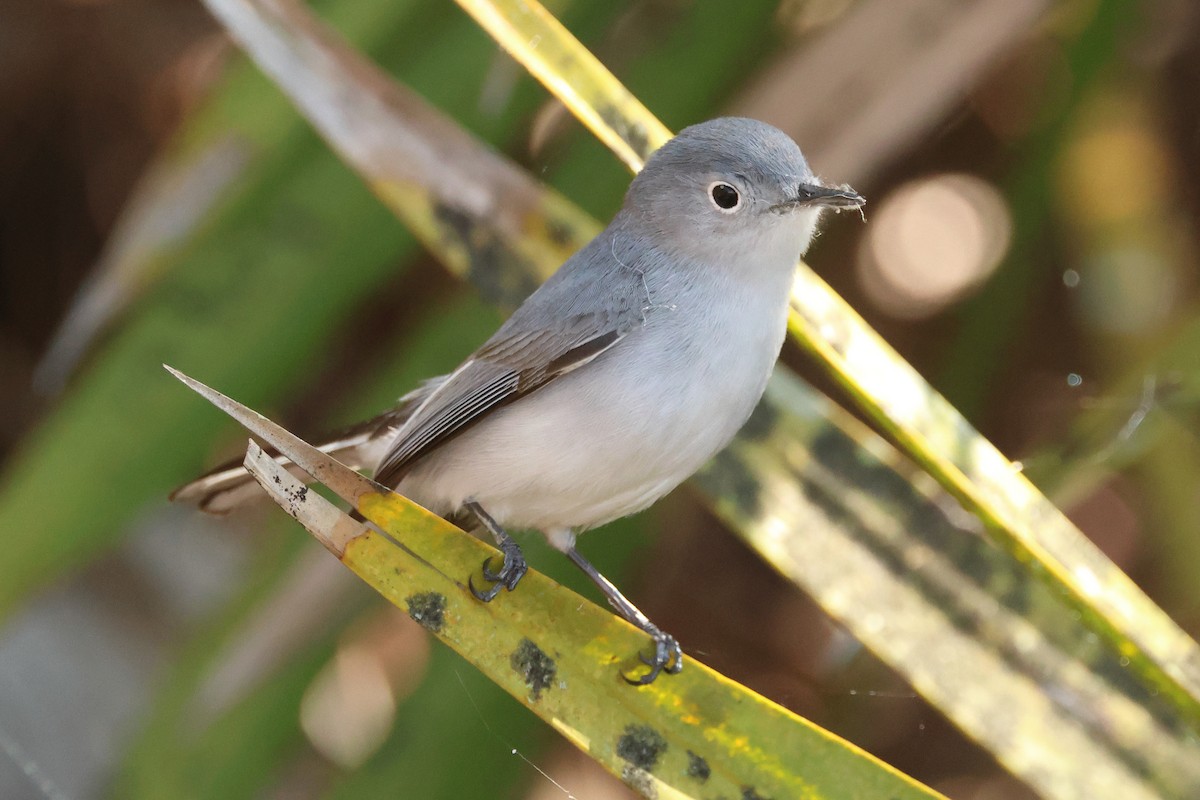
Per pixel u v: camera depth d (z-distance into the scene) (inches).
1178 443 91.9
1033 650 89.2
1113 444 91.0
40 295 96.8
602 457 90.7
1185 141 94.7
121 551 95.3
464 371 91.0
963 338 94.3
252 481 90.9
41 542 91.1
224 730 91.6
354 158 89.8
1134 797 88.9
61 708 94.6
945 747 94.4
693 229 90.8
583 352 90.7
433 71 92.0
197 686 91.4
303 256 91.4
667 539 94.7
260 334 91.4
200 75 96.9
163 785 91.4
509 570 90.7
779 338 90.7
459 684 91.5
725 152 90.8
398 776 91.4
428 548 88.5
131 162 96.9
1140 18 94.0
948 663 89.2
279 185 91.4
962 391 94.2
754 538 89.6
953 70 91.4
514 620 88.6
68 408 91.3
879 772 88.3
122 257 91.2
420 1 92.0
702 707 88.5
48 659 94.7
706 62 92.3
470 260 90.0
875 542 89.5
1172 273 93.8
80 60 97.0
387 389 92.4
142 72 97.0
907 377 88.8
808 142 91.5
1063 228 94.6
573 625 88.6
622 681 88.5
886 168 95.3
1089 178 94.0
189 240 91.3
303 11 89.7
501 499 91.0
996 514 88.6
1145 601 88.6
